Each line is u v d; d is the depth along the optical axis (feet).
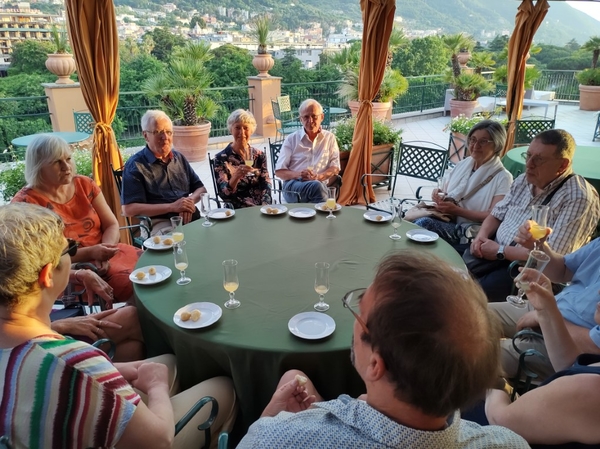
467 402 2.23
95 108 11.31
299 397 4.07
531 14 17.43
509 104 19.15
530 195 8.01
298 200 11.78
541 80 41.57
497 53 38.86
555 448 3.43
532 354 4.98
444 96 38.19
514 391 5.28
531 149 7.48
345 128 17.21
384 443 2.23
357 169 16.20
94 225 8.36
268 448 2.44
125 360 5.92
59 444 2.96
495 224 8.80
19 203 3.49
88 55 10.73
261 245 7.28
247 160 10.84
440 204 9.63
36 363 2.93
